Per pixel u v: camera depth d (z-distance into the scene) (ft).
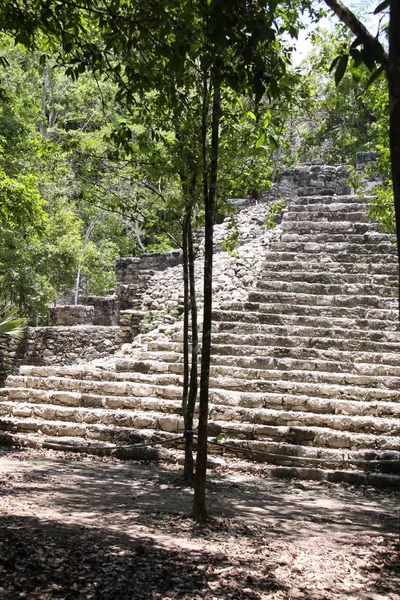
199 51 18.43
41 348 66.69
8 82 72.43
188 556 17.89
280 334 45.27
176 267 63.87
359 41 14.89
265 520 23.21
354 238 57.98
